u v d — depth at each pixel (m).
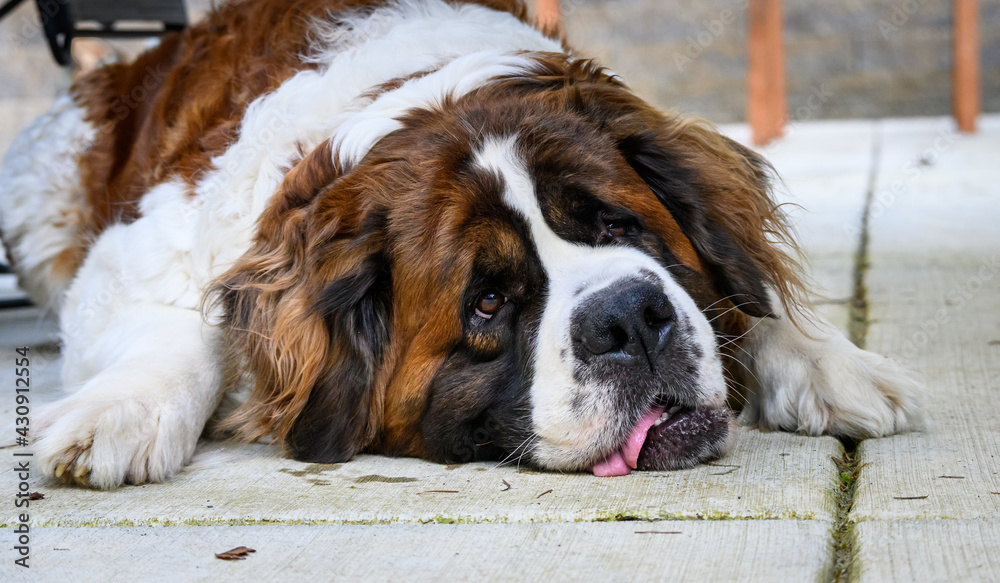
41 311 6.75
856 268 6.94
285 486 3.45
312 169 3.98
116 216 5.11
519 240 3.56
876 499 2.94
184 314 4.40
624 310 3.34
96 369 4.52
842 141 16.19
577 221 3.64
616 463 3.45
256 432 3.95
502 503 3.12
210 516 3.10
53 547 2.87
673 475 3.38
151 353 4.05
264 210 4.12
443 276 3.60
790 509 2.89
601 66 4.55
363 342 3.78
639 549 2.65
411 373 3.73
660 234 3.87
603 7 20.05
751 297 3.99
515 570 2.55
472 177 3.62
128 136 5.58
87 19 6.72
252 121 4.49
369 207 3.73
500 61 4.21
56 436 3.48
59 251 6.06
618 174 3.78
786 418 3.98
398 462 3.79
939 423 3.80
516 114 3.82
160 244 4.54
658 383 3.41
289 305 3.80
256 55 4.86
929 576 2.38
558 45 5.12
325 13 4.82
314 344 3.77
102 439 3.49
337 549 2.77
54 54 6.66
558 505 3.06
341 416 3.79
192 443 3.85
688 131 4.29
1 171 6.42
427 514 3.03
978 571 2.39
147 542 2.89
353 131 3.95
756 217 4.20
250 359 3.96
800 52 20.05
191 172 4.63
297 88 4.45
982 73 19.27
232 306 4.03
